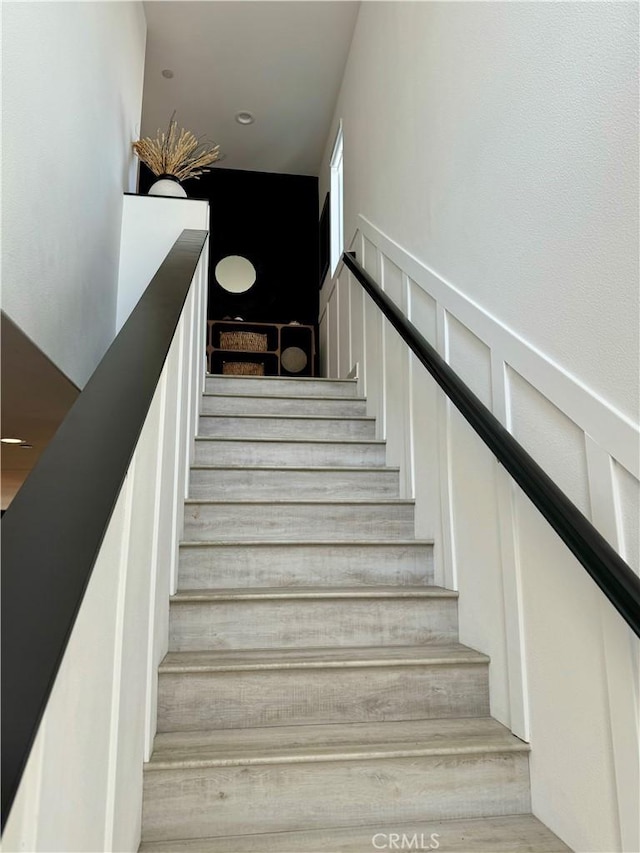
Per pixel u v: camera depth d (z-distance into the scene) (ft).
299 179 19.60
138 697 3.71
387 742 4.47
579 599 3.88
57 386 7.73
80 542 2.10
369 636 5.70
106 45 9.17
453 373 5.48
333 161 16.40
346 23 13.24
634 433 3.34
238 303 18.63
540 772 4.27
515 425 4.75
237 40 13.75
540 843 3.96
